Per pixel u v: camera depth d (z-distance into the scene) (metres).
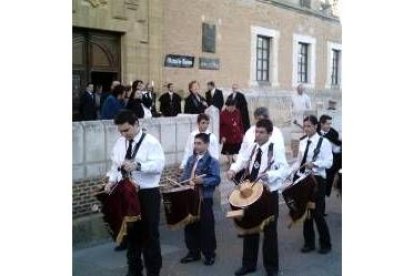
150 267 5.14
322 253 6.30
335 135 7.64
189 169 5.91
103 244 6.60
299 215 6.00
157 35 12.81
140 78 12.46
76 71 11.16
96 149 6.75
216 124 9.27
